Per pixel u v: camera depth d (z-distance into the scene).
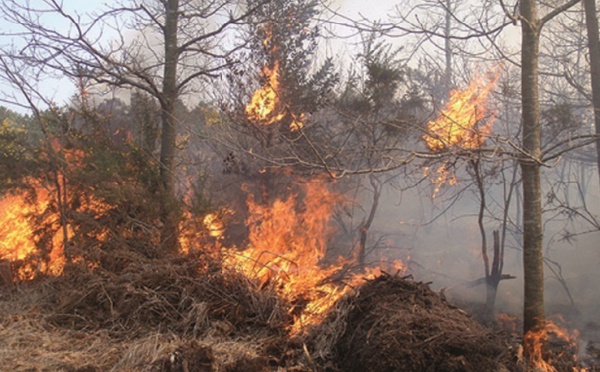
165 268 6.69
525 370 5.07
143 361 4.93
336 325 5.58
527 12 6.70
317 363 5.23
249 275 7.01
